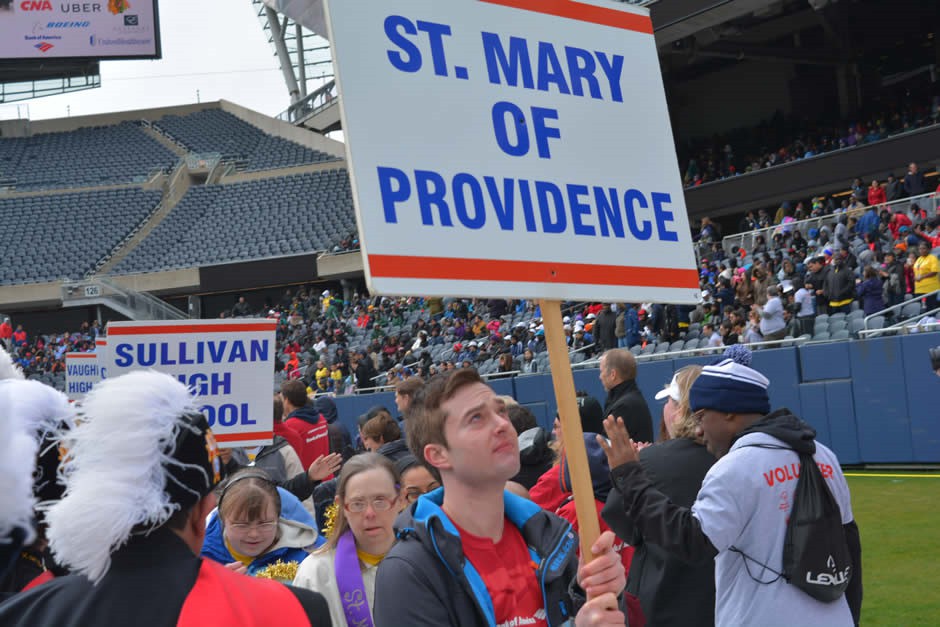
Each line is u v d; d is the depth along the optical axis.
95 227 36.50
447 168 1.97
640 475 2.64
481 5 2.11
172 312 32.59
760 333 13.01
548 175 2.12
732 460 2.54
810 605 2.50
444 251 1.91
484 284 1.95
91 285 32.34
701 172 27.98
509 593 1.99
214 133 42.84
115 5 35.25
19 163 41.25
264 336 5.46
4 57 34.38
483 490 2.03
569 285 2.08
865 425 11.15
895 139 21.75
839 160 22.84
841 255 13.48
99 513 1.36
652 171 2.31
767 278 14.66
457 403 2.03
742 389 2.78
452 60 2.03
